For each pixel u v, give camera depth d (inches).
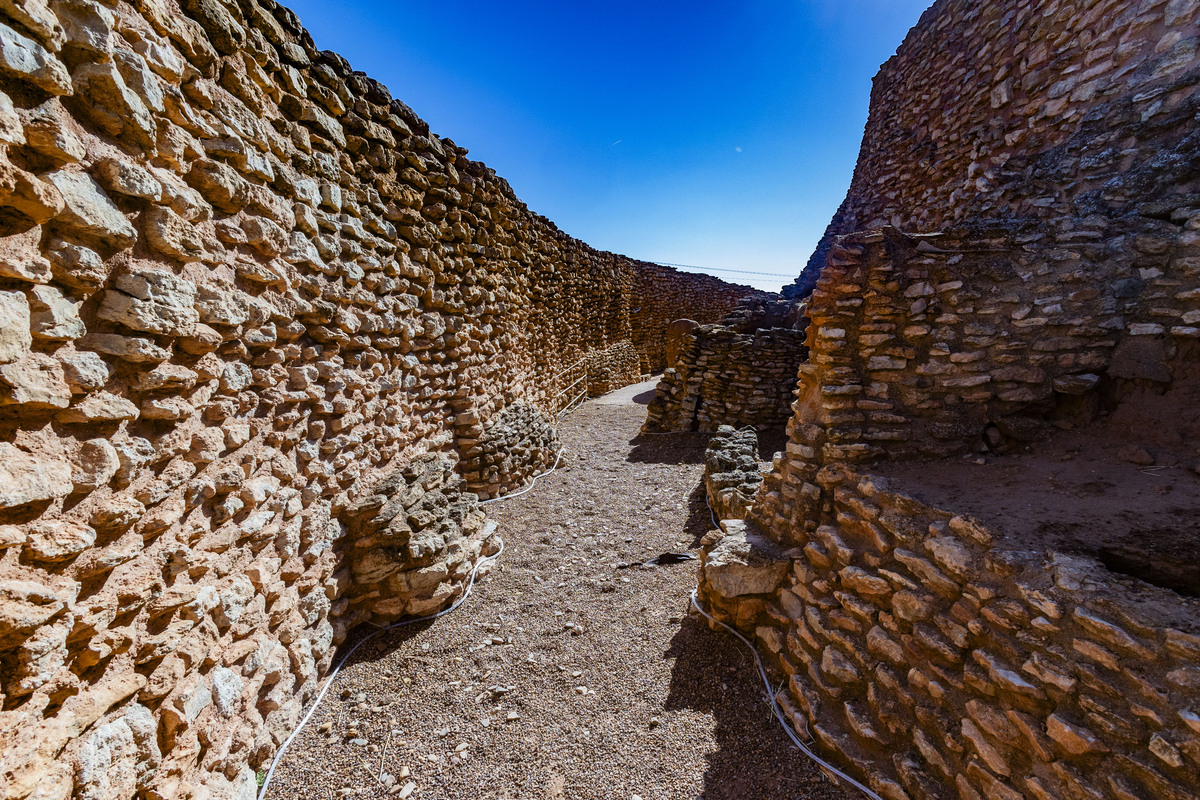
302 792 98.6
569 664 134.3
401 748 108.8
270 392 113.2
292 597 118.2
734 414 353.1
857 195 373.7
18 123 55.7
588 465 311.0
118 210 71.1
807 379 155.3
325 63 143.1
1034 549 87.9
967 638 88.4
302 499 124.6
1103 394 129.8
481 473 236.2
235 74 99.9
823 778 97.7
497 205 276.8
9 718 54.9
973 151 234.2
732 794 96.3
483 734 112.6
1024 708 77.9
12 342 56.0
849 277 141.9
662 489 261.6
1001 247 136.8
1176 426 117.3
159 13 79.3
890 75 323.0
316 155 132.0
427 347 200.1
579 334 519.2
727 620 141.6
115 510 69.2
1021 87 203.9
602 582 173.5
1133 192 134.0
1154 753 62.7
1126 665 68.5
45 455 60.8
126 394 74.1
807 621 123.2
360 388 153.4
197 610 85.0
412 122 191.9
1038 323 132.9
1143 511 95.5
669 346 650.8
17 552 57.0
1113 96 161.3
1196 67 136.7
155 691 76.5
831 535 125.6
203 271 91.2
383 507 148.5
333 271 136.9
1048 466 121.6
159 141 79.1
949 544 97.0
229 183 95.3
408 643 142.9
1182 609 68.9
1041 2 193.5
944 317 136.9
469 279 237.8
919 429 136.5
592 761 105.3
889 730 96.2
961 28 248.5
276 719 105.7
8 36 54.2
